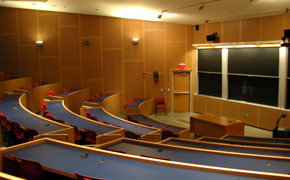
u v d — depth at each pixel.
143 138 6.29
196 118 9.78
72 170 2.89
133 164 3.01
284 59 9.88
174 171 2.79
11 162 3.40
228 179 2.57
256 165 3.57
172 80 13.79
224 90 12.27
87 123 7.16
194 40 13.64
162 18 12.22
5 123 6.70
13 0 10.16
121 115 13.38
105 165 3.00
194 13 10.58
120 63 13.40
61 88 13.17
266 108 10.55
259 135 9.95
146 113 12.91
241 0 8.16
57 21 12.90
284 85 9.98
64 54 13.07
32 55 12.97
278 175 2.50
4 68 12.95
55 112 8.27
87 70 13.25
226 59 12.02
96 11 11.87
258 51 10.77
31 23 12.84
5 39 12.83
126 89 13.54
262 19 10.54
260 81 10.90
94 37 13.13
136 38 13.28
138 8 10.44
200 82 13.68
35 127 6.09
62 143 3.68
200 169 2.80
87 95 12.91
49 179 3.52
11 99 9.12
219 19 11.69
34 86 11.79
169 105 13.91
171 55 13.63
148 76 13.61
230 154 3.93
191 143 5.48
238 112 11.64
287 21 9.74
